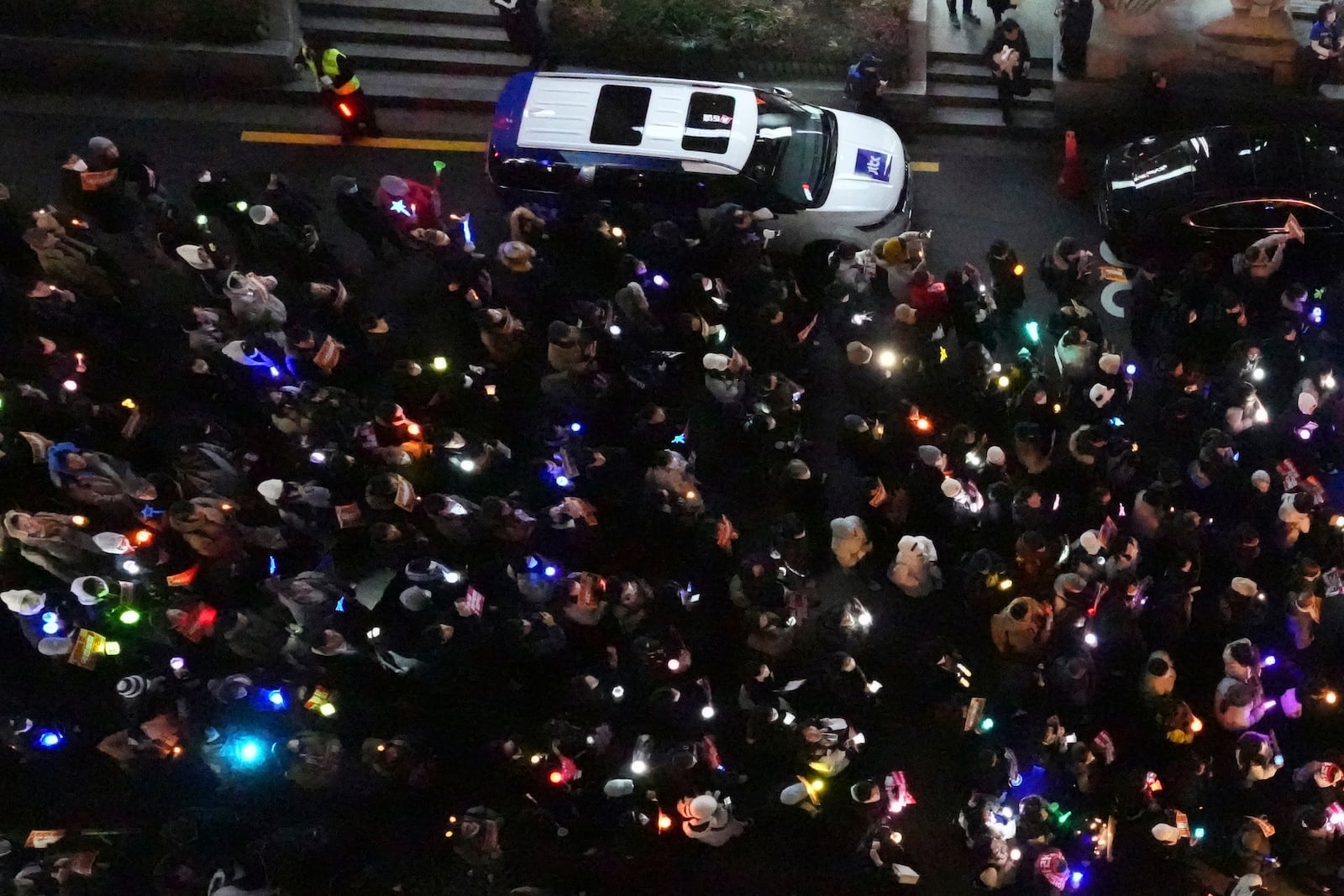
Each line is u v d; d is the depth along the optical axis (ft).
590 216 38.96
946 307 40.14
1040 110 50.83
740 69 51.34
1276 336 37.47
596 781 32.73
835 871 32.83
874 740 35.42
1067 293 39.83
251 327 39.17
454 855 33.35
